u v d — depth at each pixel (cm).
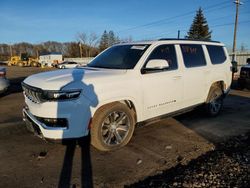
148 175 357
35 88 392
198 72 578
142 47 495
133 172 366
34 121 403
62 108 377
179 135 522
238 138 507
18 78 2033
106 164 390
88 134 405
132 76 446
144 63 469
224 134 532
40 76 428
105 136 427
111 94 411
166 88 500
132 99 443
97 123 406
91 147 452
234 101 916
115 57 508
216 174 349
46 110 380
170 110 524
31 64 6638
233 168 366
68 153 428
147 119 481
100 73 432
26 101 435
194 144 474
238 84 1209
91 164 390
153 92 476
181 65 538
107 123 425
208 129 564
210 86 629
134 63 466
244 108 788
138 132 536
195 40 607
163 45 514
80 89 385
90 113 394
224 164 380
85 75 416
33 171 368
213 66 631
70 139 390
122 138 443
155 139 497
